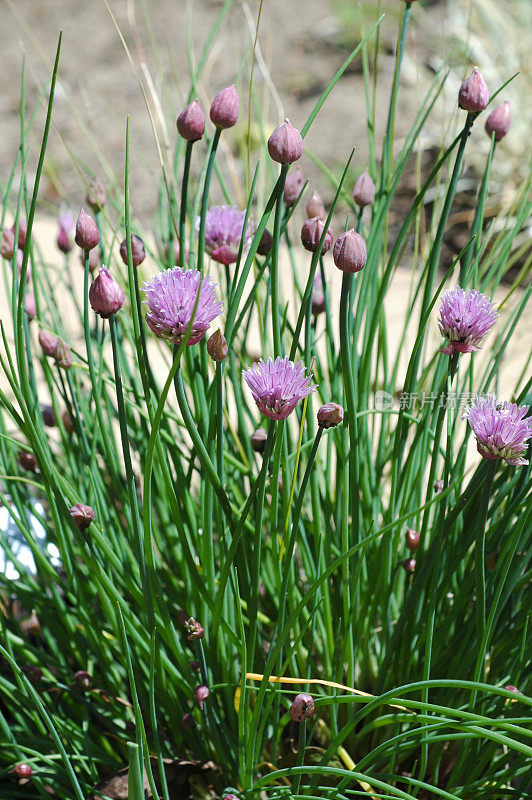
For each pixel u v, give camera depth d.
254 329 1.61
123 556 0.94
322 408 0.78
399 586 0.99
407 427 0.91
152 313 0.75
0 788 0.94
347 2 2.72
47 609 0.95
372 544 0.95
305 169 2.27
